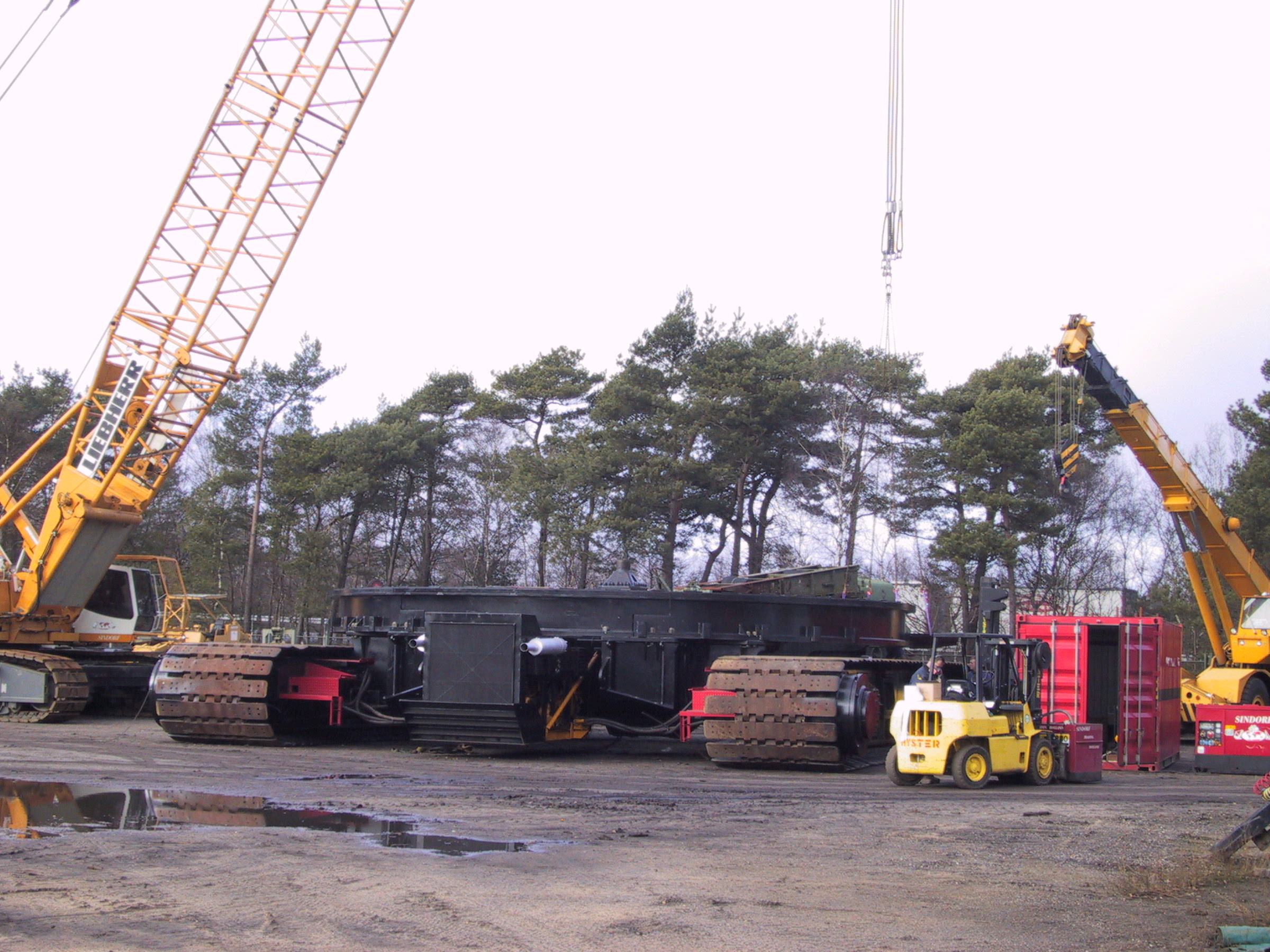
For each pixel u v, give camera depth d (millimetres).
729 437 43594
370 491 51219
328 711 17094
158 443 23203
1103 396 21453
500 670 14570
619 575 16641
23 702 20406
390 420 55094
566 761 15422
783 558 51062
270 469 55125
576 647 15570
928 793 12641
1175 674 18594
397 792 11703
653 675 15492
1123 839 9664
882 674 16391
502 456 52562
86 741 16734
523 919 6504
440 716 14922
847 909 6918
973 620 41250
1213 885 7746
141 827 9367
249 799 11008
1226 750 16609
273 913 6551
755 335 46688
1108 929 6535
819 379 44719
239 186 23938
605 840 9055
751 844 9031
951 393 43312
